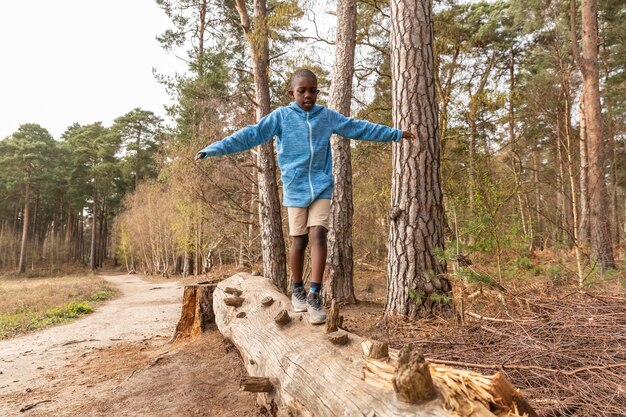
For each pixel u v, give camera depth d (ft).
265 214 29.86
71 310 44.39
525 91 45.24
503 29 59.52
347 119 10.69
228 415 11.56
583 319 11.23
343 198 27.66
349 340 7.95
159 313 42.55
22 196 168.45
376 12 37.76
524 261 15.29
